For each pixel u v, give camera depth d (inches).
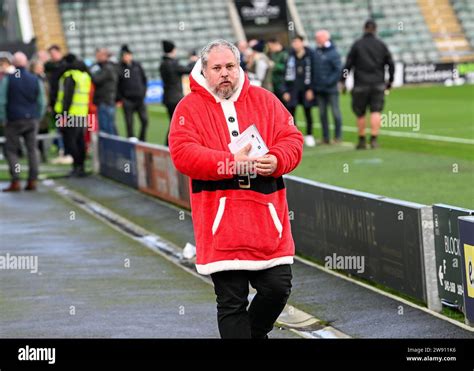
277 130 869.2
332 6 7509.8
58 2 7170.3
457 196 1934.1
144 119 3161.9
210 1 7436.0
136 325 1129.4
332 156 2726.4
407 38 7455.7
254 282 868.0
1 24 6983.3
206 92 858.1
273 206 849.5
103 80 3011.8
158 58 7126.0
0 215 2100.1
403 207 1186.0
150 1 7391.7
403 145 2947.8
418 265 1164.5
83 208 2185.0
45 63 3262.8
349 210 1334.9
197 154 834.2
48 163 3186.5
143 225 1919.3
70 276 1445.6
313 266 1430.9
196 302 1248.2
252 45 3169.3
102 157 2778.1
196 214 856.9
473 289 1037.2
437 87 5989.2
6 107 2498.8
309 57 3026.6
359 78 2849.4
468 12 7677.2
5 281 1422.2
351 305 1199.6
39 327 1132.5
